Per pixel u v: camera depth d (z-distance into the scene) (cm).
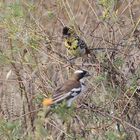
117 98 1360
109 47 1423
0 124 1260
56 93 1228
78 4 1795
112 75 1363
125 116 1366
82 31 1490
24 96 1539
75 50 1422
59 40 1538
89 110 1345
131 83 1346
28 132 1430
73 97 1242
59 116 1226
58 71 1484
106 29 1449
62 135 1424
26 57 1444
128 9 1540
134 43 1421
